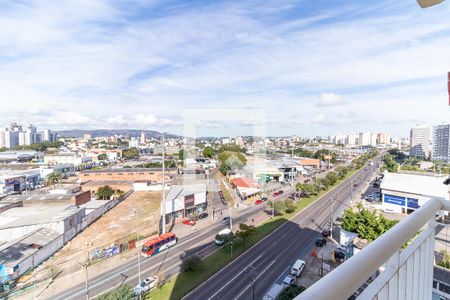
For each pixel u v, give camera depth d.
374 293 0.73
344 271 0.53
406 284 0.93
